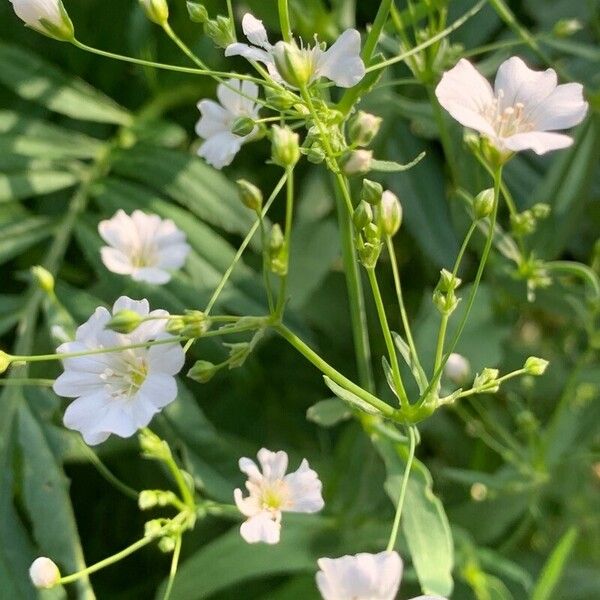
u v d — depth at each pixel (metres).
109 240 0.30
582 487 0.34
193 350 0.32
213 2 0.36
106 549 0.35
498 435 0.35
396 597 0.33
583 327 0.35
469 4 0.36
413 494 0.29
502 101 0.27
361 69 0.26
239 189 0.27
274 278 0.34
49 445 0.31
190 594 0.30
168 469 0.31
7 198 0.34
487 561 0.32
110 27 0.37
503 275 0.33
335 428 0.36
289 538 0.31
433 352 0.33
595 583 0.33
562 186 0.33
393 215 0.27
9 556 0.30
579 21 0.37
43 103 0.35
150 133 0.36
